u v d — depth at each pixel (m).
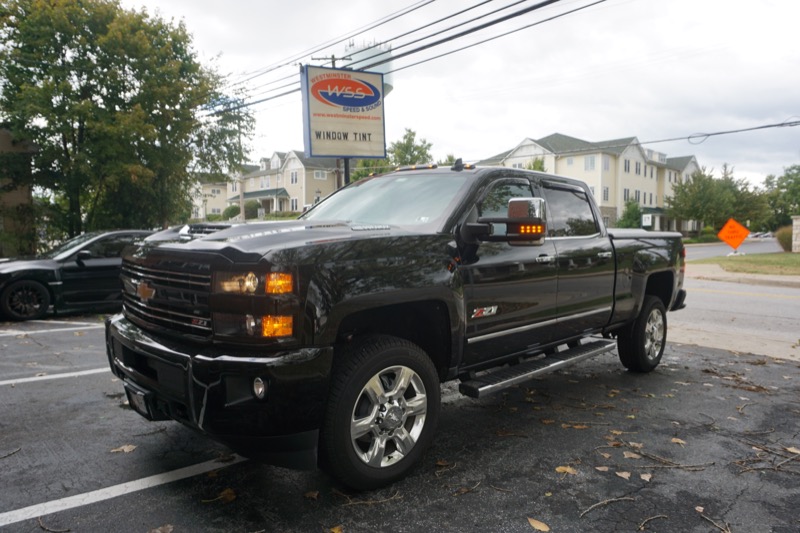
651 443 4.04
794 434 4.24
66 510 3.00
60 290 9.48
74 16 18.77
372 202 4.35
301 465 2.93
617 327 5.54
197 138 23.06
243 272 2.77
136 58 19.61
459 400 5.05
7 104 19.28
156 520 2.91
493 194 4.13
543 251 4.36
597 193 49.41
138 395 3.28
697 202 53.81
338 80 17.38
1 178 19.61
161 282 3.20
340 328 3.12
